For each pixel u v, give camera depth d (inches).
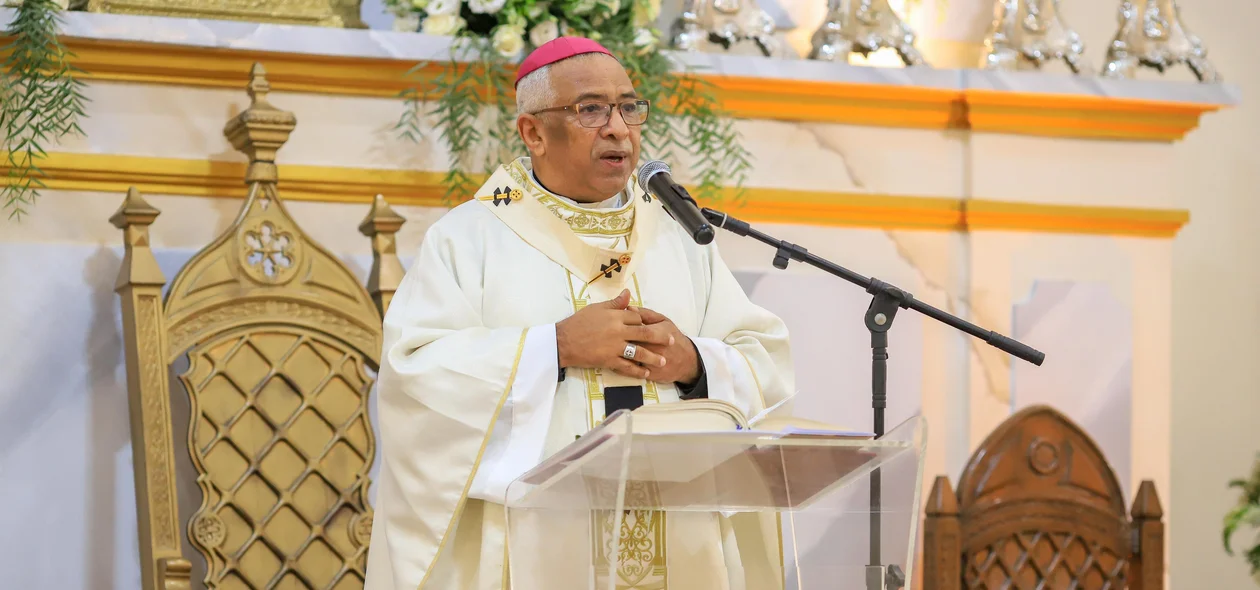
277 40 225.0
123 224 215.9
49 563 218.4
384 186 236.5
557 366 160.1
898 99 260.2
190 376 215.0
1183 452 296.0
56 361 219.8
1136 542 250.1
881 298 163.6
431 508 160.2
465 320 167.3
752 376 170.6
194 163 226.2
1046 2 273.9
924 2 287.6
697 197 246.4
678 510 153.7
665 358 163.6
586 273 173.2
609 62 171.8
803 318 258.2
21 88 219.6
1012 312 266.7
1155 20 278.2
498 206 176.4
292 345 221.6
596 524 135.3
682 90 247.0
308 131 233.6
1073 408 267.4
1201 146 302.7
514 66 236.4
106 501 221.0
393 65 233.9
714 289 182.9
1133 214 270.4
